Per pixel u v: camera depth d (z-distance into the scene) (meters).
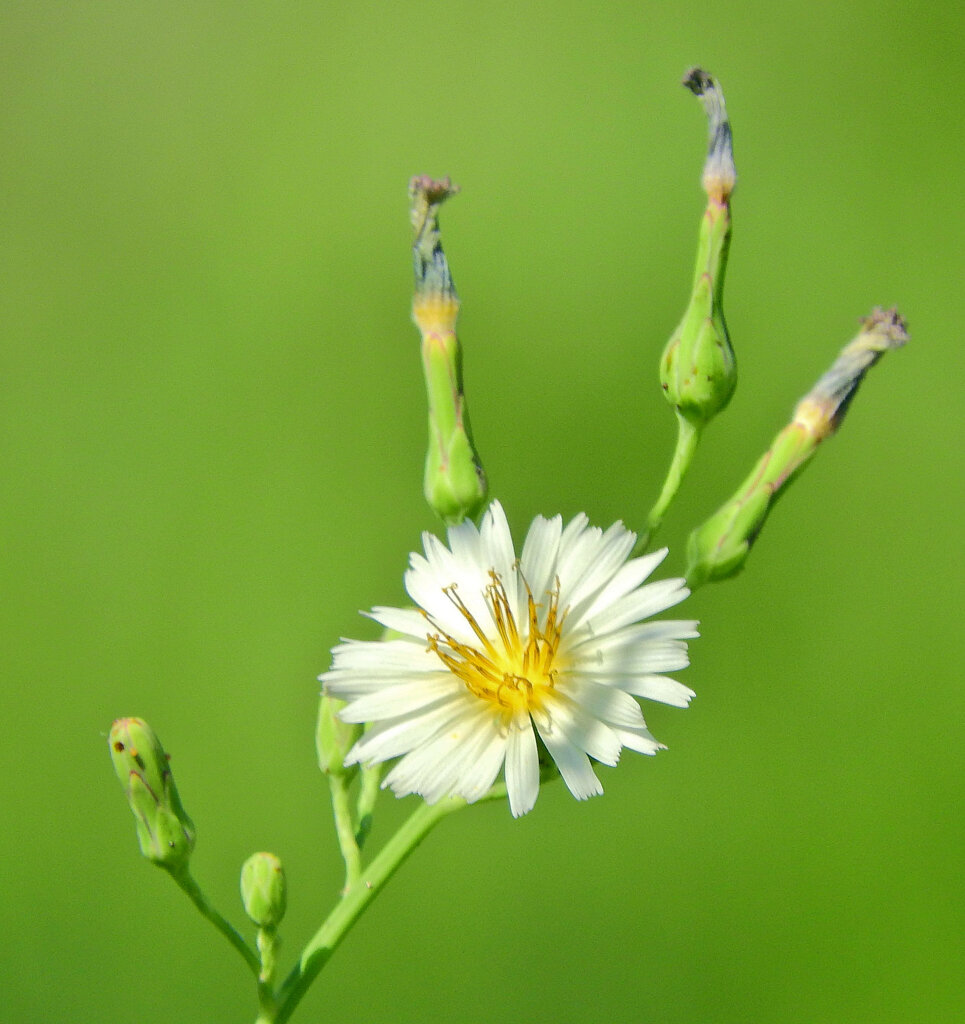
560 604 0.26
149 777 0.26
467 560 0.26
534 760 0.26
